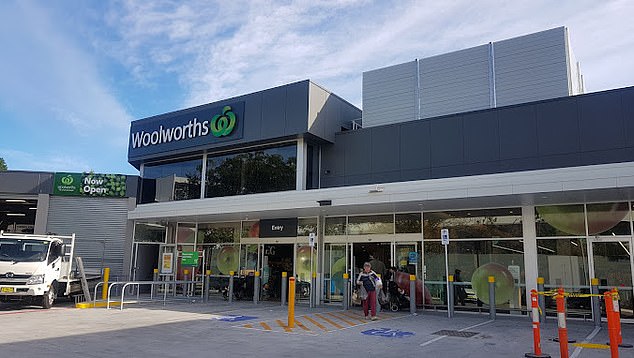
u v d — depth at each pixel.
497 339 11.01
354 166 19.28
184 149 22.41
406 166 18.08
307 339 10.81
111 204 24.03
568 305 15.03
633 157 14.33
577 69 20.19
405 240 18.06
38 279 15.89
